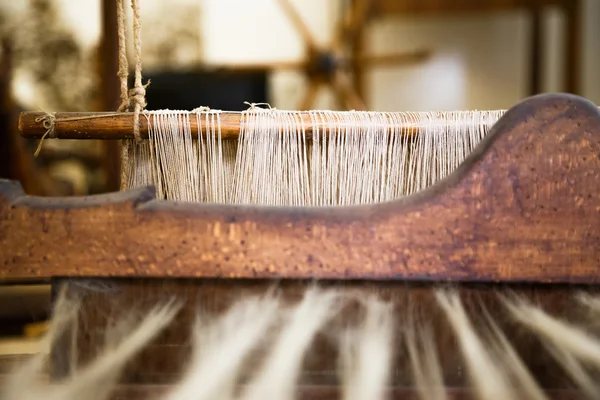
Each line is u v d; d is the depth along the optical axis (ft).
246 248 1.64
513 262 1.64
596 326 1.70
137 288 1.70
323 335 1.69
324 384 1.65
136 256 1.64
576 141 1.63
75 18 8.82
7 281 1.69
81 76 8.91
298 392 1.54
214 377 1.59
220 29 10.27
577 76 11.58
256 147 1.98
